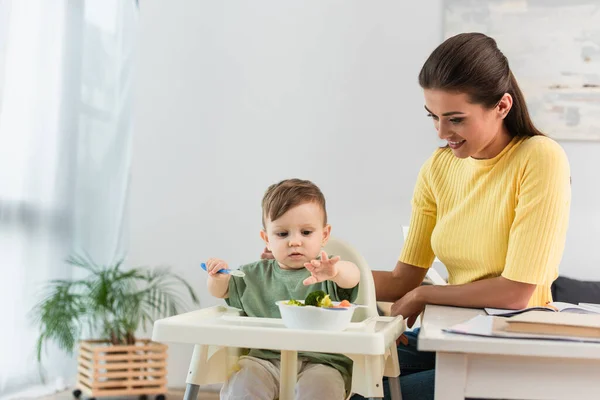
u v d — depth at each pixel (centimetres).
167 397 288
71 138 315
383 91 299
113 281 288
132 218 313
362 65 301
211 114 312
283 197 135
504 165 141
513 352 82
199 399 284
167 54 315
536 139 138
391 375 124
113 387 281
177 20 315
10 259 282
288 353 118
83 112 323
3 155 278
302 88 305
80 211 322
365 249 297
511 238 135
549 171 133
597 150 282
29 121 292
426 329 93
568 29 284
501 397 86
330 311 102
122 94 345
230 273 130
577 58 284
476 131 129
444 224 152
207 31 313
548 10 286
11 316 282
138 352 287
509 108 132
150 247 312
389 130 298
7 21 278
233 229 308
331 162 302
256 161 308
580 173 282
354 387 116
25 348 290
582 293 256
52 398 292
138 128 315
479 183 146
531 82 286
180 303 308
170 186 312
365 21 302
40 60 298
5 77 278
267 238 144
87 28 326
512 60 287
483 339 84
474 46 126
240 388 121
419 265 169
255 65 310
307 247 134
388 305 176
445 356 86
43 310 287
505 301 131
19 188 287
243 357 128
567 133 283
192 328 99
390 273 172
